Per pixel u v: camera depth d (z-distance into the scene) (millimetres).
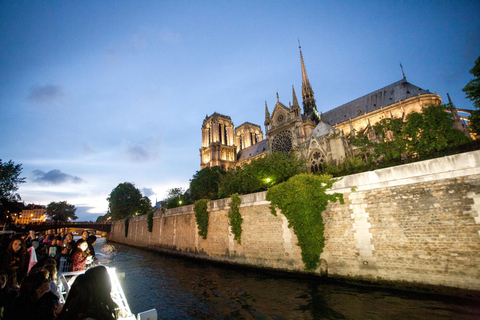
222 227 28359
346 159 32438
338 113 77250
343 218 18422
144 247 50594
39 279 4383
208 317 13695
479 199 13586
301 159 37875
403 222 15906
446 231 14375
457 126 37375
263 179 32688
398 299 14109
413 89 63438
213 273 24344
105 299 3828
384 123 32562
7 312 4305
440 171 15016
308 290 16844
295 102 66688
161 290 19328
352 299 14648
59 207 121375
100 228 86438
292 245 20953
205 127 108000
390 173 16875
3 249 8812
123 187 86312
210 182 50812
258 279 20641
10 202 51875
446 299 13562
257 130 119125
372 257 16703
